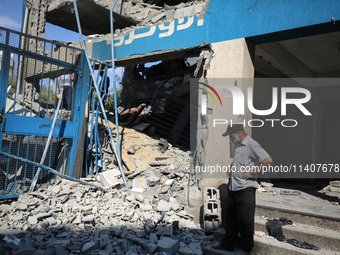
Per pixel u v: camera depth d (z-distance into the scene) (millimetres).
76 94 5812
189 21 5371
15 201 4574
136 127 8727
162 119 9797
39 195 4562
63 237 3441
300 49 5957
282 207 3975
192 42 5281
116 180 5566
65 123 5562
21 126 4879
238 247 3492
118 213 4227
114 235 3588
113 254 3143
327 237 3270
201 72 5270
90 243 3227
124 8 8836
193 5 5367
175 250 3354
